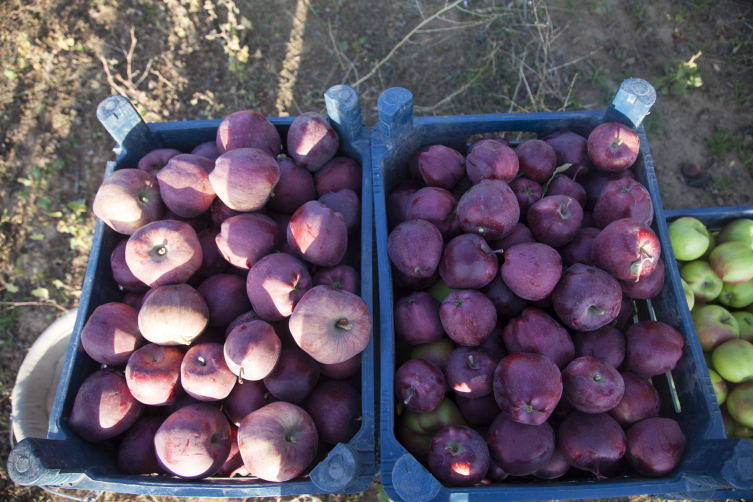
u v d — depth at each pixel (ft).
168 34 3.98
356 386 2.23
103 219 2.21
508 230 2.09
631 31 4.07
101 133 3.85
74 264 3.62
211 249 2.26
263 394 2.05
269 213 2.45
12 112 3.87
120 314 2.09
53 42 3.97
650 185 2.30
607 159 2.28
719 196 3.77
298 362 2.02
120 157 2.46
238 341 1.86
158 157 2.46
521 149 2.32
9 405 3.33
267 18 4.02
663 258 2.23
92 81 3.91
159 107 3.85
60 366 2.86
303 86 3.90
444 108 3.83
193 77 3.91
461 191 2.41
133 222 2.22
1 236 3.65
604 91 3.95
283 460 1.81
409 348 2.35
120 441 2.12
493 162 2.19
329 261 2.15
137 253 2.04
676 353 2.04
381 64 3.93
